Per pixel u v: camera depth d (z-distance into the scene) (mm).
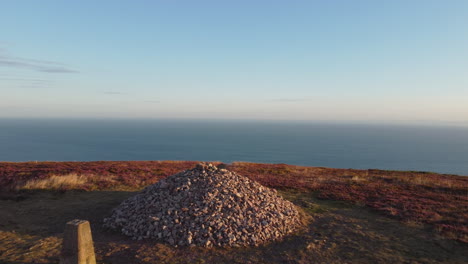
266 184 22219
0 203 15008
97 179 21609
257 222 11477
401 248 10305
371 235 11648
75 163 30297
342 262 9086
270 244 10570
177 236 10281
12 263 8039
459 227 12172
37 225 11867
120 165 29484
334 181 24094
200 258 9031
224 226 10805
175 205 11773
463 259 9391
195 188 12906
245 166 33125
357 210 15648
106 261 8555
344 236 11508
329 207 16266
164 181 14078
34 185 18344
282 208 13555
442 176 27641
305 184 22469
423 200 16984
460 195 18438
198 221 10922
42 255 8672
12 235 10461
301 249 10109
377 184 22656
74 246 7176
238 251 9758
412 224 12953
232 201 12320
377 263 9023
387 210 15039
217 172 14672
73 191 18125
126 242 10211
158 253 9203
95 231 11477
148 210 11914
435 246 10508
